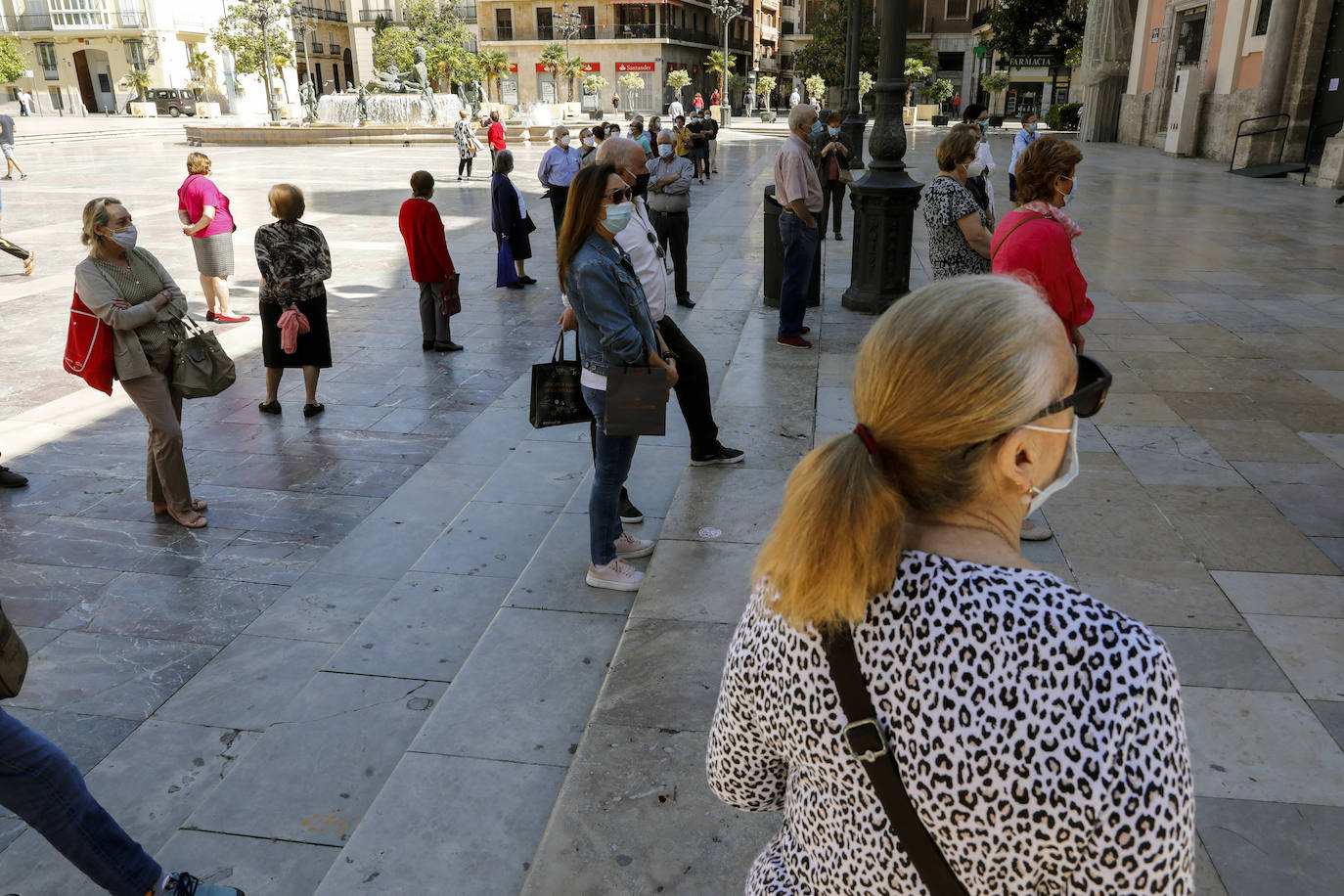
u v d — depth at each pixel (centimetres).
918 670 76
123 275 440
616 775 255
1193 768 254
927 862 78
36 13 5088
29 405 670
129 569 443
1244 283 919
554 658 338
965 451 82
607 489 376
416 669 352
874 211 771
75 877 269
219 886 240
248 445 597
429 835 254
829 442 85
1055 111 3672
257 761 304
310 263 611
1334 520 408
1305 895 211
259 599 418
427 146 3394
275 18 4691
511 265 1042
